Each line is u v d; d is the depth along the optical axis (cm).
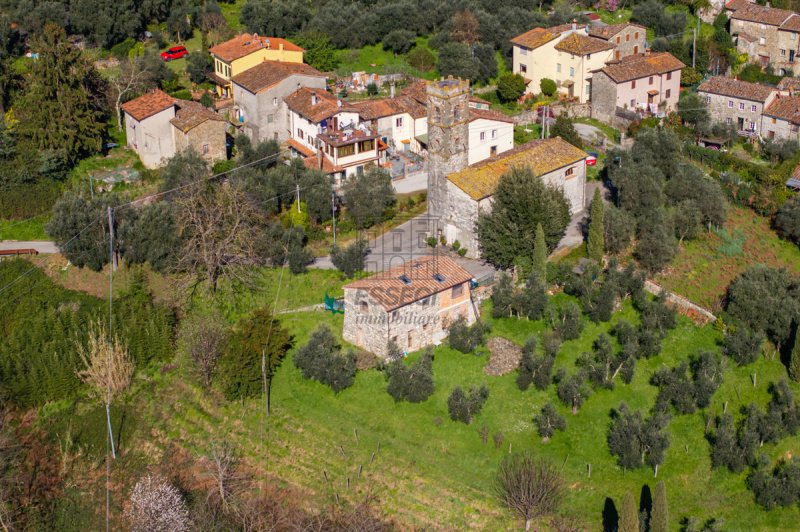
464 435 6084
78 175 9031
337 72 11488
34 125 9019
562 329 6800
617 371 6500
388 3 12862
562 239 7925
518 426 6150
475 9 12381
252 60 10681
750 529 5609
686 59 11525
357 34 12181
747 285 7138
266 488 5797
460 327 6688
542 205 7212
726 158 9306
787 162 9044
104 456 6050
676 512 5688
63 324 6819
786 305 6944
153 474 5894
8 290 7319
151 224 7500
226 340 6562
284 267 7556
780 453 6069
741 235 8225
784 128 9788
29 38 11575
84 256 7462
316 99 9594
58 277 7506
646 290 7375
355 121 9444
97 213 7594
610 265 7331
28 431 6203
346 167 9088
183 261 7319
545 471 5619
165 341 6744
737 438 6081
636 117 10188
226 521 5559
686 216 7925
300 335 6875
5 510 5594
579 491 5794
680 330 7012
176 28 12300
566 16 12469
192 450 6059
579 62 10862
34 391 6353
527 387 6378
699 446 6100
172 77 10919
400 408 6247
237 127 10144
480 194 7519
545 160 8094
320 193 8088
